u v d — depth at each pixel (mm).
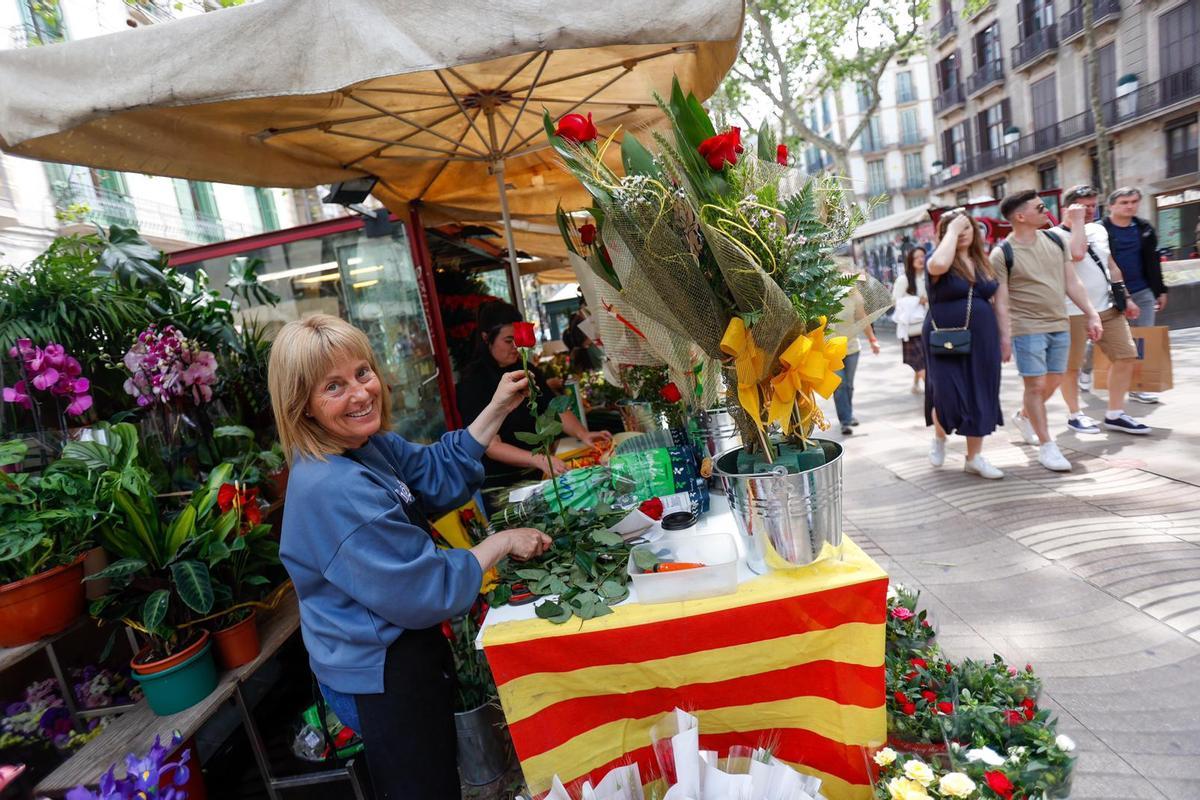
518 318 2732
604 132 3006
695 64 2322
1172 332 7922
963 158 24109
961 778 1229
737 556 1463
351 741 1953
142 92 1375
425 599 1311
